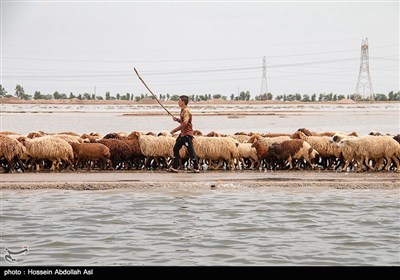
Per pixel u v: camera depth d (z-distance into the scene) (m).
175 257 14.06
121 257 14.02
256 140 28.67
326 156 29.33
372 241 15.61
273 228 16.92
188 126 26.17
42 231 16.34
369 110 198.12
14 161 27.27
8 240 15.43
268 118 115.44
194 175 25.55
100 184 22.61
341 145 27.36
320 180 24.06
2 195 21.19
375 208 19.59
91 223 17.27
